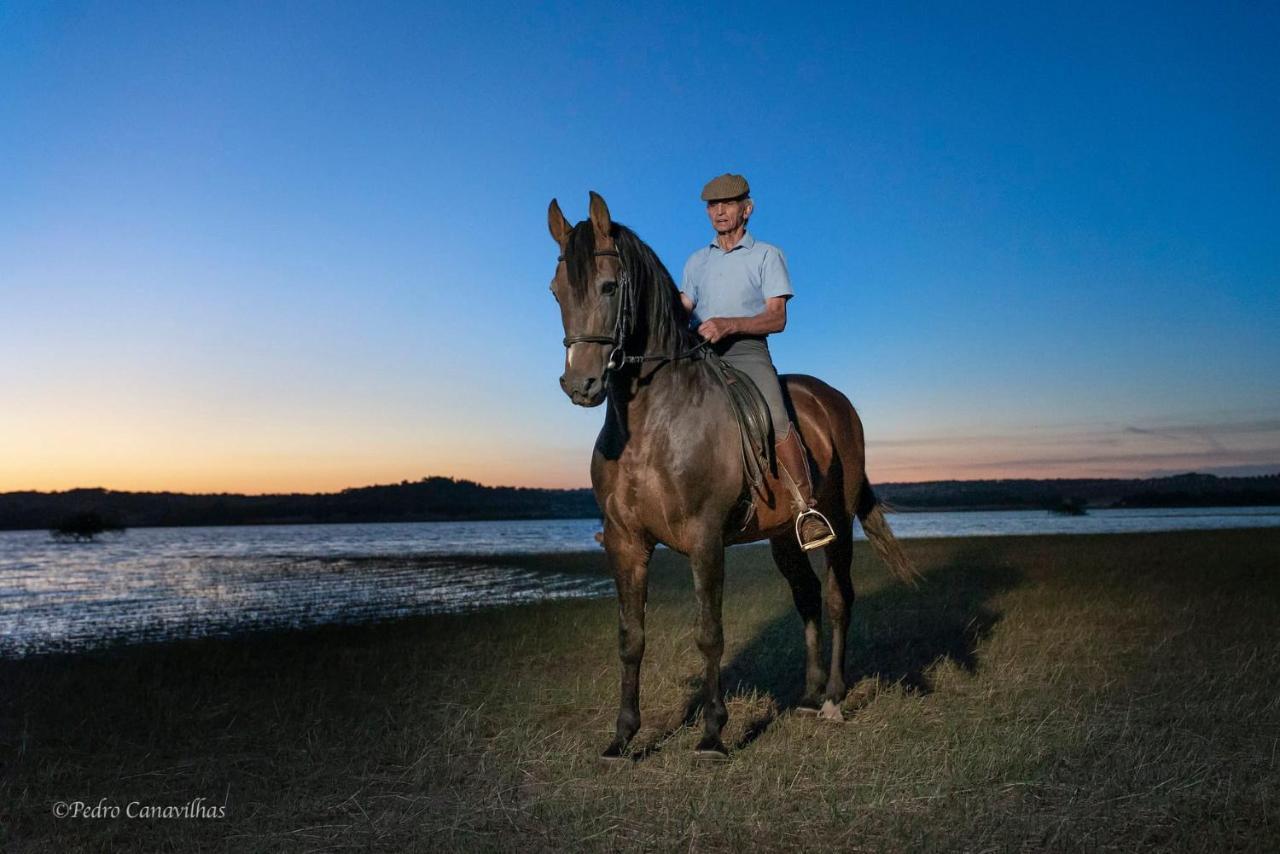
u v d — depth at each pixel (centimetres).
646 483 490
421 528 10988
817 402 616
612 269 462
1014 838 374
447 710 609
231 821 409
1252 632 897
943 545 2725
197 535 7875
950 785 439
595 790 444
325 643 957
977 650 816
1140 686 660
